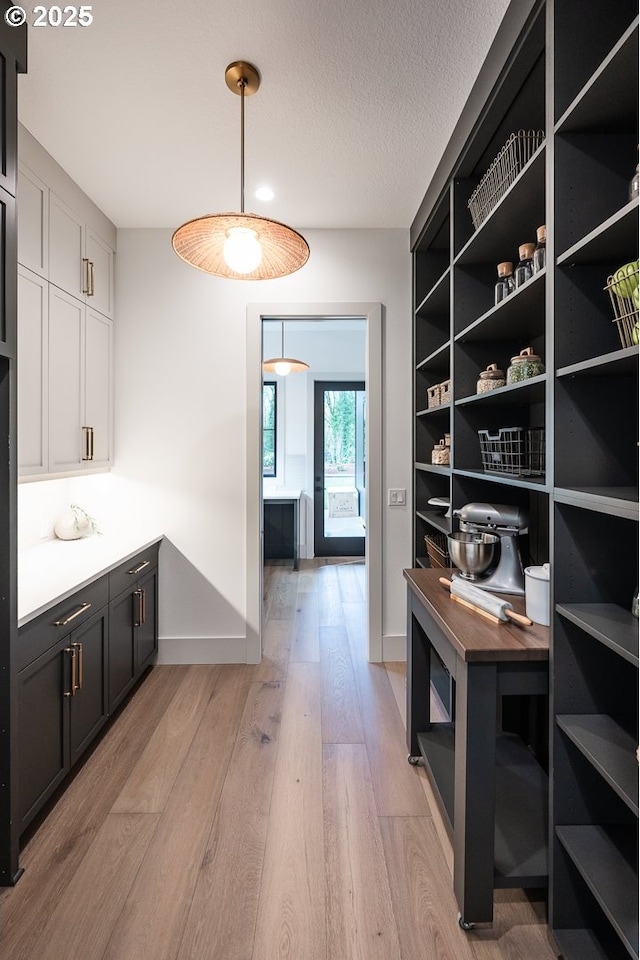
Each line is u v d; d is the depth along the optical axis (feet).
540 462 5.99
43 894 5.09
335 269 10.54
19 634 5.47
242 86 6.24
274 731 8.07
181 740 7.82
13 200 5.20
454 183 7.62
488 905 4.70
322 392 21.27
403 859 5.54
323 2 5.21
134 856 5.57
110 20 5.41
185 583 10.68
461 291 7.77
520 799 5.72
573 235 4.27
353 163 8.12
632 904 3.67
